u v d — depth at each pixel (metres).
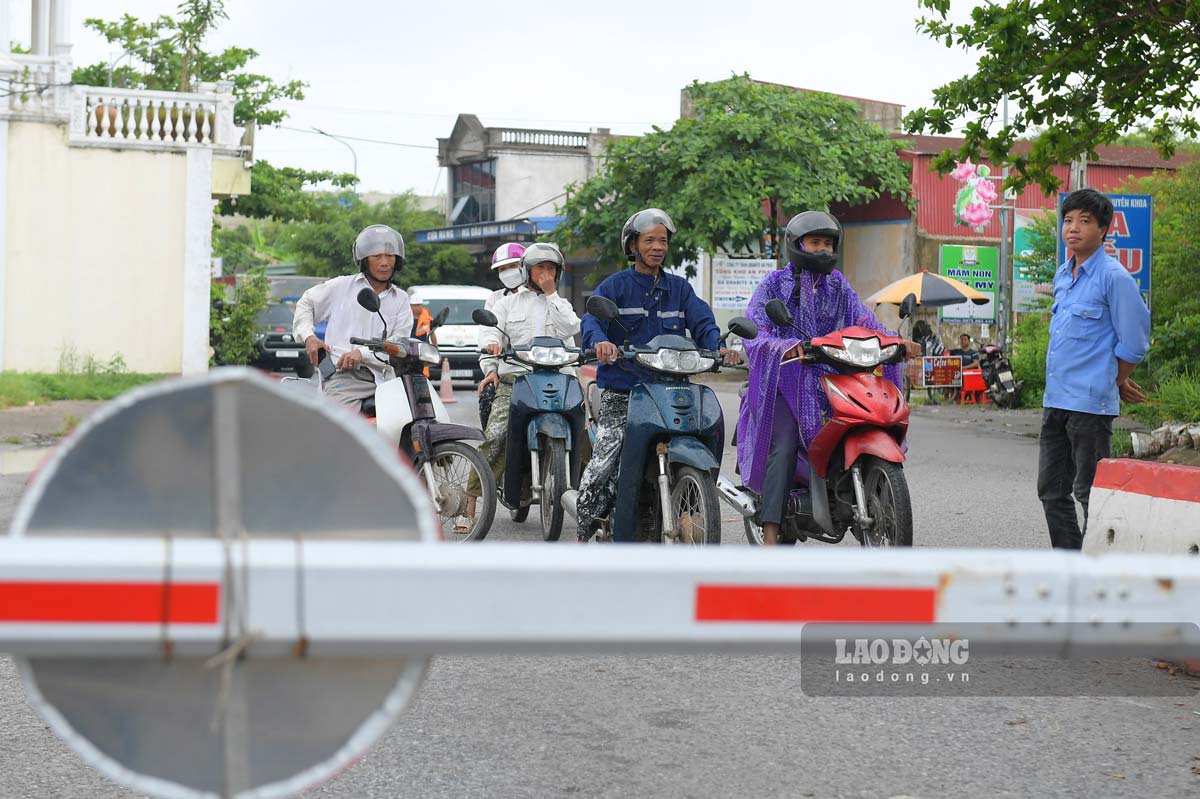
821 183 29.47
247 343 26.73
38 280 21.34
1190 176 18.97
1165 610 1.65
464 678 4.94
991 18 12.45
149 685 1.51
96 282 21.62
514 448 7.89
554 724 4.32
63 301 21.50
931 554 1.64
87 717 1.50
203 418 1.54
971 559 1.63
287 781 1.53
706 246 28.47
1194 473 5.21
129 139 21.62
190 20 28.08
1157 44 12.49
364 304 6.84
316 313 7.45
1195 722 4.34
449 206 52.84
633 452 6.16
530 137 49.53
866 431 5.84
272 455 1.55
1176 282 18.02
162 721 1.51
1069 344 6.40
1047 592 1.64
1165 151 13.83
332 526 1.56
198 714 1.52
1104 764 3.90
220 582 1.47
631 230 6.64
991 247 32.06
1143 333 6.22
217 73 34.31
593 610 1.55
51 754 3.97
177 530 1.53
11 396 17.42
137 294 21.84
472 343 24.19
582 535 6.85
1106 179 32.22
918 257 31.66
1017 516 9.02
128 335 21.83
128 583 1.45
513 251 8.59
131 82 33.09
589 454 7.94
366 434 1.55
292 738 1.53
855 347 5.91
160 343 21.97
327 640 1.49
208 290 22.11
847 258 33.66
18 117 21.03
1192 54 12.47
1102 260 6.36
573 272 43.09
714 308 29.27
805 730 4.25
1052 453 6.55
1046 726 4.29
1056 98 12.75
